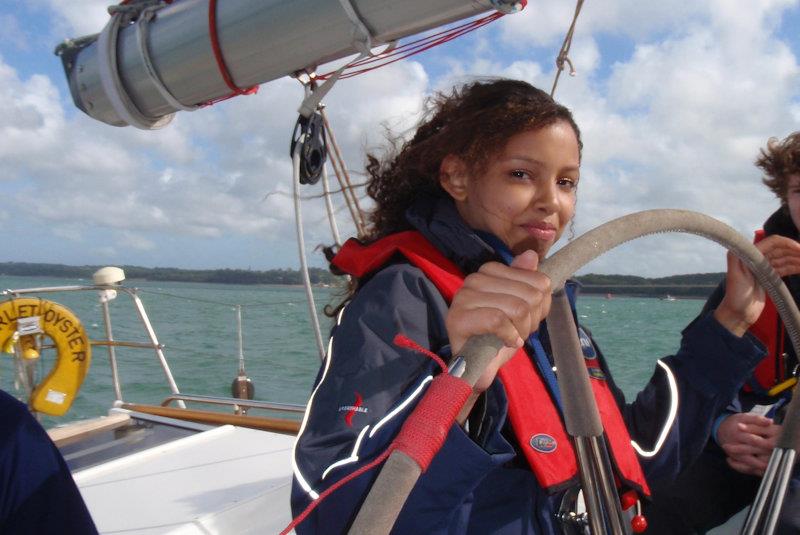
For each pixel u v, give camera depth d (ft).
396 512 1.74
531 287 2.19
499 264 2.33
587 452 2.73
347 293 4.59
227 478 5.65
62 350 11.06
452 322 2.23
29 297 11.12
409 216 3.78
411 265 3.45
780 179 6.47
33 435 2.99
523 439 3.29
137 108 5.17
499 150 3.55
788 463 3.66
